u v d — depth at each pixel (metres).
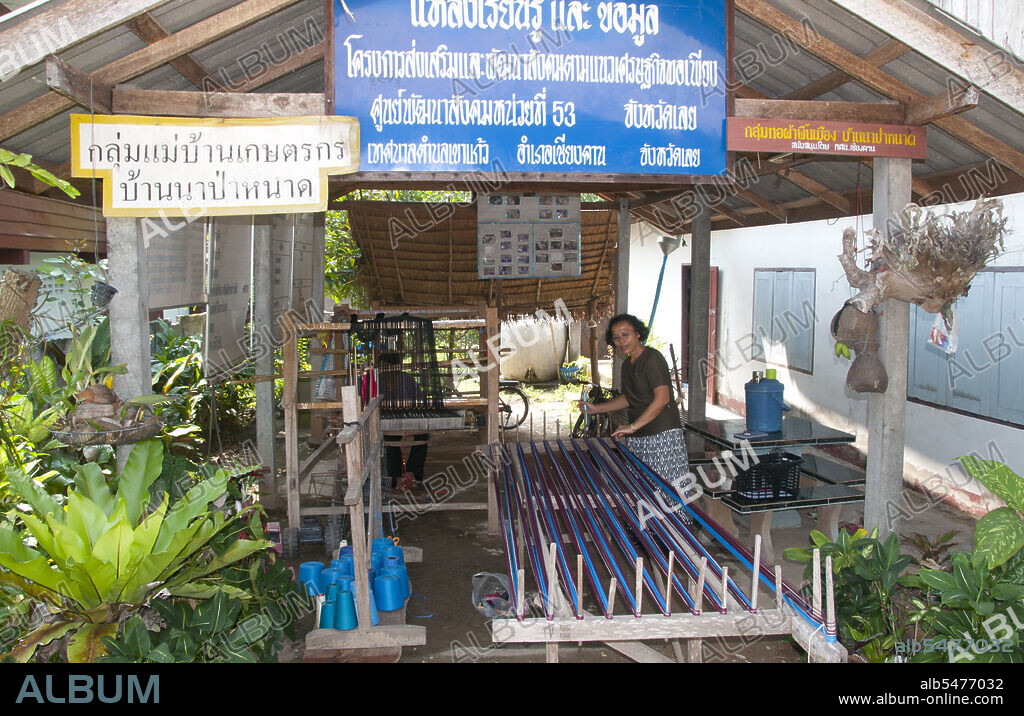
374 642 4.34
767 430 6.28
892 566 3.86
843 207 7.83
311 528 6.32
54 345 5.80
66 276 5.38
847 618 3.87
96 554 3.35
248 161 4.13
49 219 5.62
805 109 4.52
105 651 3.29
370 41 4.20
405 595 4.84
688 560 3.77
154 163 4.06
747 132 4.45
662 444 5.80
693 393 8.94
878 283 4.34
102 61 4.20
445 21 4.23
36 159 5.11
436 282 11.77
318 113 4.19
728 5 4.42
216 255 6.43
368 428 5.38
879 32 4.39
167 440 5.36
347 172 4.20
